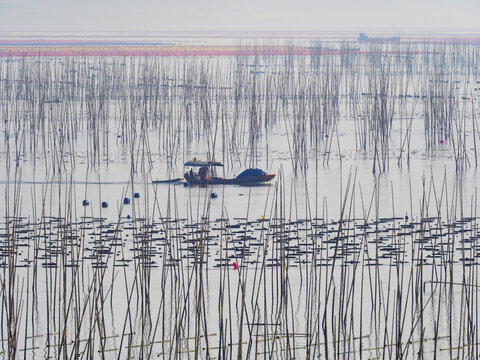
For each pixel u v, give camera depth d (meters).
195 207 87.75
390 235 72.25
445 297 56.78
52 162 118.75
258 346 51.06
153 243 70.75
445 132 132.50
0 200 91.44
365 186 99.56
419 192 95.00
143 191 98.06
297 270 63.41
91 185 102.06
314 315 55.38
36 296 58.06
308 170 112.44
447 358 49.25
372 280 61.44
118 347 51.09
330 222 78.62
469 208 84.94
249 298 58.38
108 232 74.25
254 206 88.06
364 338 52.22
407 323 54.16
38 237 64.81
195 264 46.75
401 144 131.50
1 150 130.00
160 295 59.38
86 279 61.94
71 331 53.41
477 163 114.00
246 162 120.06
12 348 44.81
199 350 50.38
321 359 49.34
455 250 67.19
